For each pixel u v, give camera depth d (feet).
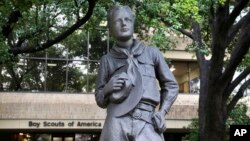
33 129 110.73
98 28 58.18
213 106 56.95
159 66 20.17
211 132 57.88
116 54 20.08
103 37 110.52
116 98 19.04
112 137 18.93
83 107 111.75
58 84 111.55
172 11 45.47
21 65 109.40
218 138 57.82
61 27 62.90
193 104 114.93
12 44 55.93
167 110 19.69
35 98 110.01
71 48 111.55
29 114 109.29
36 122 109.70
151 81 19.53
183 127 106.32
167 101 19.83
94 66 112.37
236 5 51.16
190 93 117.50
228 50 67.15
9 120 108.47
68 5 50.80
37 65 110.22
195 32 60.08
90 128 112.06
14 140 119.34
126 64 19.74
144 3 42.93
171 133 123.65
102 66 20.17
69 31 46.09
